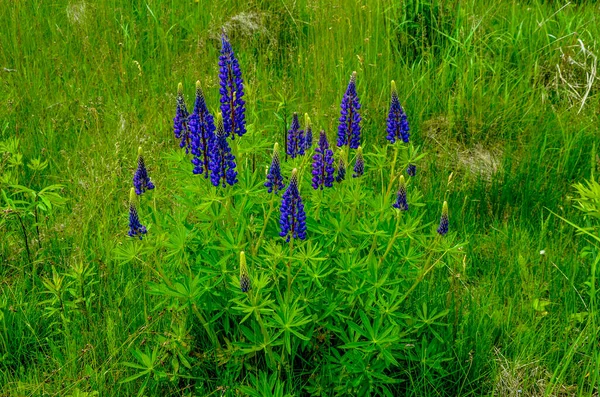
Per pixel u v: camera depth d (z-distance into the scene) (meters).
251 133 2.57
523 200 3.06
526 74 3.74
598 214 2.47
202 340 2.38
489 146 3.42
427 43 3.79
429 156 3.29
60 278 2.43
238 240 2.24
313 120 3.27
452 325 2.42
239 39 4.01
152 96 3.47
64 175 2.96
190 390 2.30
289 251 2.21
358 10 3.99
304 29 4.15
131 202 2.18
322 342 2.32
